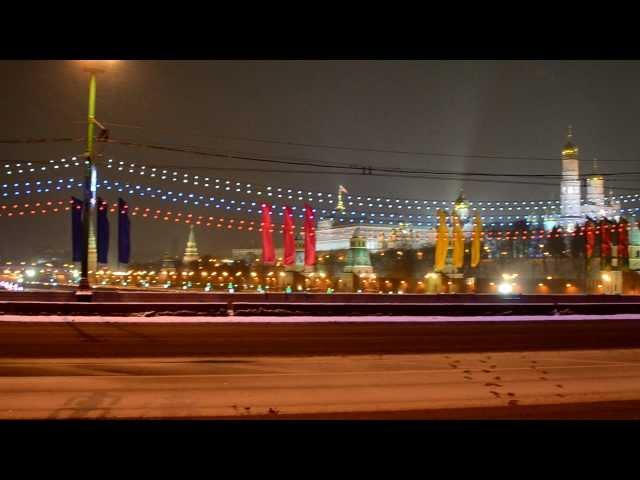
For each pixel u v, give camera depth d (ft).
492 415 35.86
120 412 34.99
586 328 86.28
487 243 287.48
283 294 127.75
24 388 39.70
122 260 107.04
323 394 39.55
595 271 238.48
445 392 40.75
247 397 38.45
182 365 49.29
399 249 296.51
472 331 80.33
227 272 303.68
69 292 111.75
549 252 264.52
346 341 67.21
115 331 74.38
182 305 98.43
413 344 65.10
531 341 69.15
